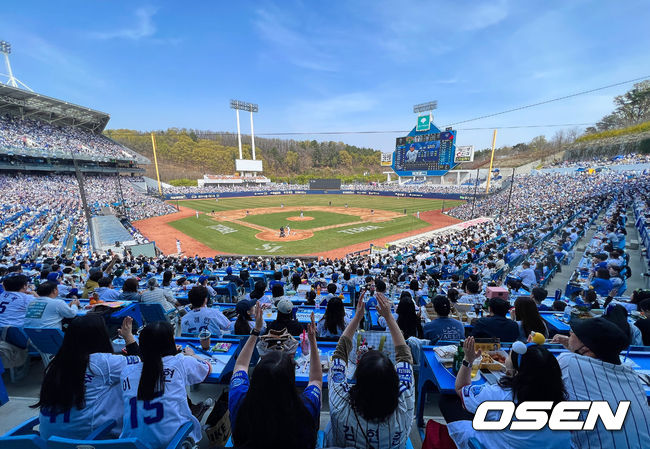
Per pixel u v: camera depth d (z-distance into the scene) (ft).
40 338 16.61
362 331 16.30
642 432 8.74
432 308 23.59
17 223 100.73
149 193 244.22
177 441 10.06
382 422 7.93
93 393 10.64
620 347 9.53
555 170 245.24
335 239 121.29
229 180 347.56
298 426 7.22
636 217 78.74
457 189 252.62
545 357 8.82
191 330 19.39
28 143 187.01
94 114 234.58
